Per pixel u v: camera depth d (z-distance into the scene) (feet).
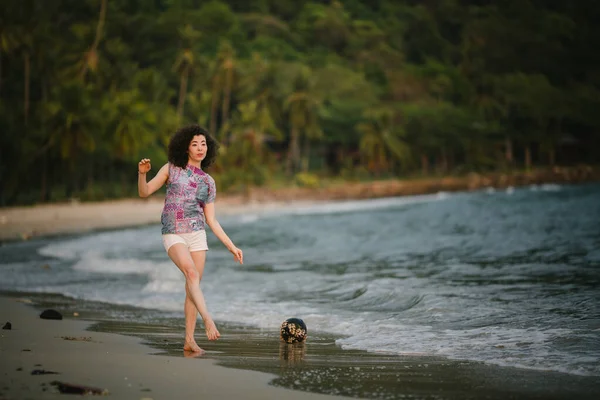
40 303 34.17
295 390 17.46
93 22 267.59
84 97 208.74
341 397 16.90
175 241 22.62
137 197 216.54
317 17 383.86
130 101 218.79
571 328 25.16
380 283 37.73
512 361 20.76
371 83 347.56
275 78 297.53
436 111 328.49
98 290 38.93
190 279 22.36
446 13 451.12
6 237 88.07
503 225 87.30
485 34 419.13
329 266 48.67
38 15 244.83
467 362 20.77
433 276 40.70
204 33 328.70
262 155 253.85
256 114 256.52
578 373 19.24
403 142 315.99
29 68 226.58
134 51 294.05
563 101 362.53
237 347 23.43
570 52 423.64
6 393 16.08
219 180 227.61
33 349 21.66
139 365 19.67
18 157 197.88
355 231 86.17
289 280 41.52
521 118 365.40
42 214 142.82
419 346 23.24
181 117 253.44
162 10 349.41
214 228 23.29
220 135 256.52
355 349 23.02
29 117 205.57
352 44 380.99
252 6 399.44
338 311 31.14
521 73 386.32
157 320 29.25
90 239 79.61
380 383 18.28
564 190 242.58
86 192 203.41
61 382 17.29
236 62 283.59
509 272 41.45
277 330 27.12
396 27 406.41
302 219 124.26
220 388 17.40
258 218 134.72
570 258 47.83
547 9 459.73
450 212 128.88
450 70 372.17
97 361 20.01
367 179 294.87
